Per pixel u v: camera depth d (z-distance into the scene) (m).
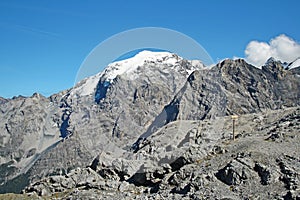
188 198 72.81
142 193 86.69
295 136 93.88
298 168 74.44
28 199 101.19
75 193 90.06
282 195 66.75
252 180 74.75
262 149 86.62
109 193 86.62
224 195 70.81
